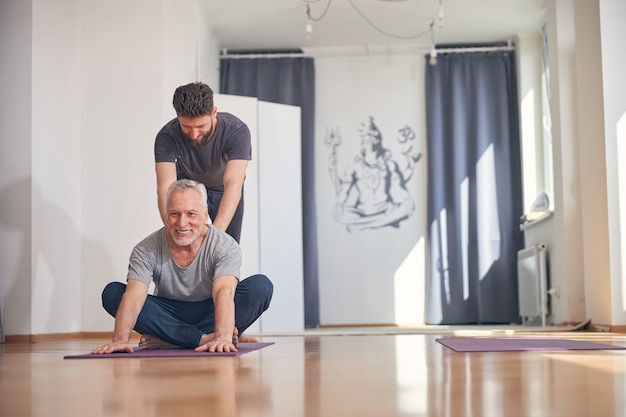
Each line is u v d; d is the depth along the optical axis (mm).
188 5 7305
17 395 1621
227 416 1221
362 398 1462
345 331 6914
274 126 7449
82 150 6297
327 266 9312
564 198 6918
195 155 3898
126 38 6344
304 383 1800
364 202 9359
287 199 7465
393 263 9297
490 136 9250
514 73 9305
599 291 5867
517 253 9047
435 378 1882
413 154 9375
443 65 9359
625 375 1915
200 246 3209
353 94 9430
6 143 5613
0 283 5543
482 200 9172
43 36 5785
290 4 8125
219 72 9312
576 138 6922
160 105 6301
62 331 5926
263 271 7305
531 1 8203
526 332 5777
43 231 5715
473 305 9102
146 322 3215
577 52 5859
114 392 1634
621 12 5484
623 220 5422
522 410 1238
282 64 9375
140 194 6246
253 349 3434
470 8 8352
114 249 6215
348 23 8703
